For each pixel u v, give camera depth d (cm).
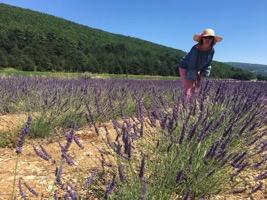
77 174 365
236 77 2488
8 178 367
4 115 743
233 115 389
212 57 627
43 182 351
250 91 511
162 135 340
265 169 361
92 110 601
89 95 786
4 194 323
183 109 382
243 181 342
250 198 313
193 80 633
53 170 390
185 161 311
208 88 435
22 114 718
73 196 238
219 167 304
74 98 729
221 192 320
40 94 725
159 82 1530
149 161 317
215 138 345
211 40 604
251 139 383
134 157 348
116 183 285
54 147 494
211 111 393
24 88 920
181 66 647
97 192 308
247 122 343
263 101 513
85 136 534
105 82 1305
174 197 287
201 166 305
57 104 634
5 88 929
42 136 552
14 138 526
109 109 622
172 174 292
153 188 269
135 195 260
